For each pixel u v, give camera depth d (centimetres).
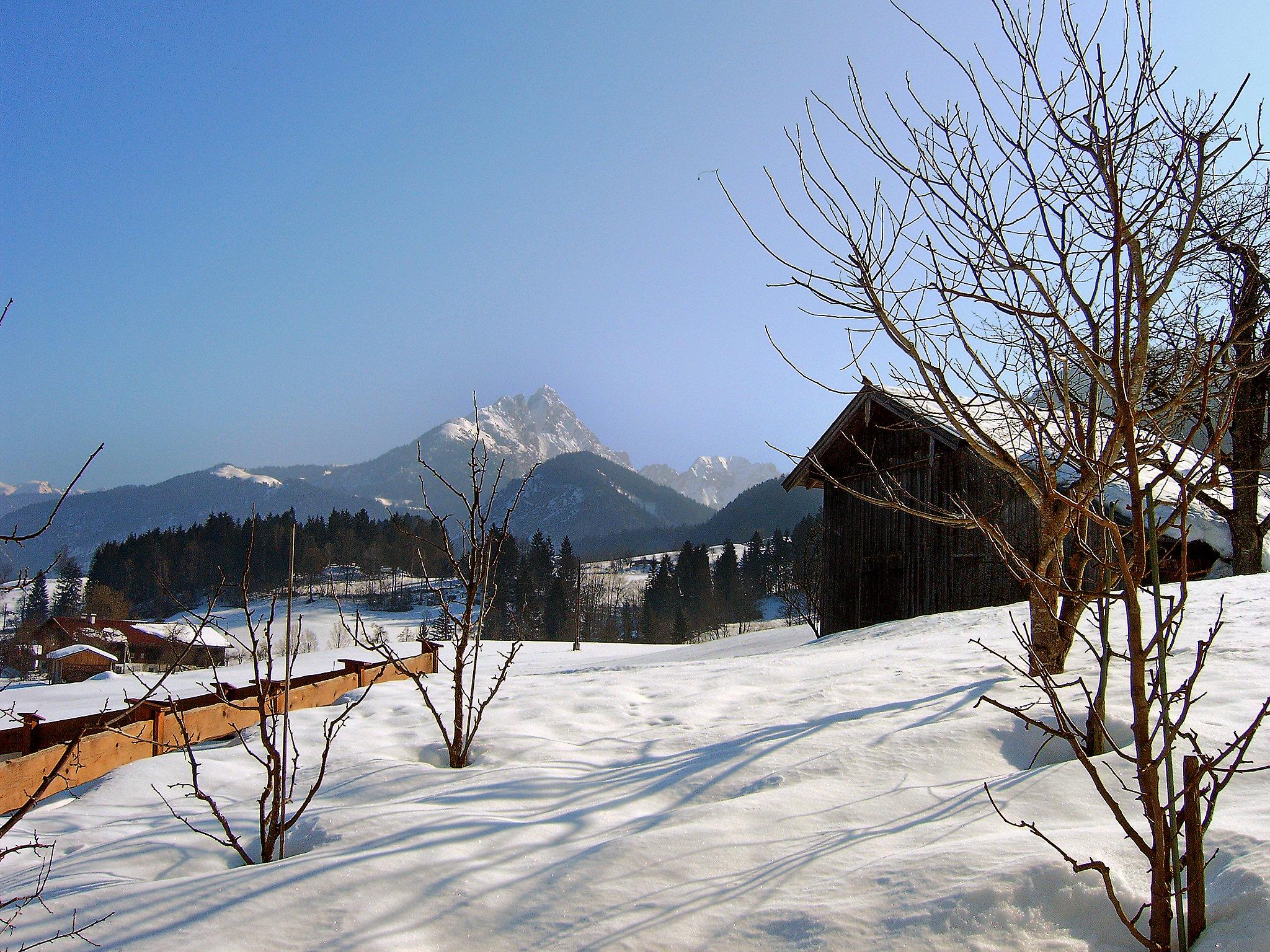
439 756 580
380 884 313
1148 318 271
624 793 435
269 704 443
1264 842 277
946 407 410
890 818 362
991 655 749
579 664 2197
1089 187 342
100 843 411
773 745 494
